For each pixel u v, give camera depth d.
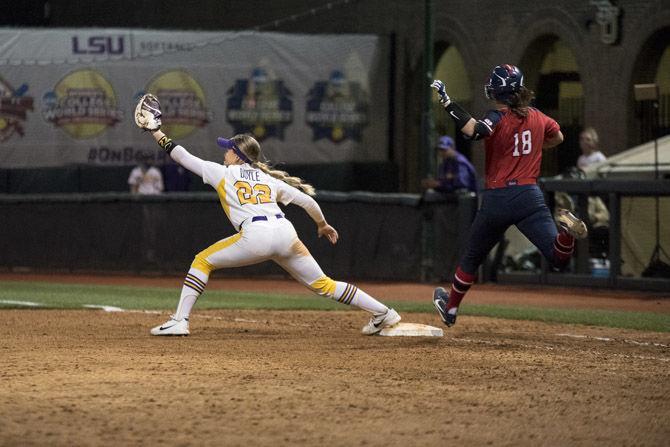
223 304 44.97
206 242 63.62
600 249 54.19
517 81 30.91
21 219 68.62
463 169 58.59
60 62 77.81
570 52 75.12
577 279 54.53
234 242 31.41
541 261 56.25
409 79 83.81
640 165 54.94
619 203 53.09
